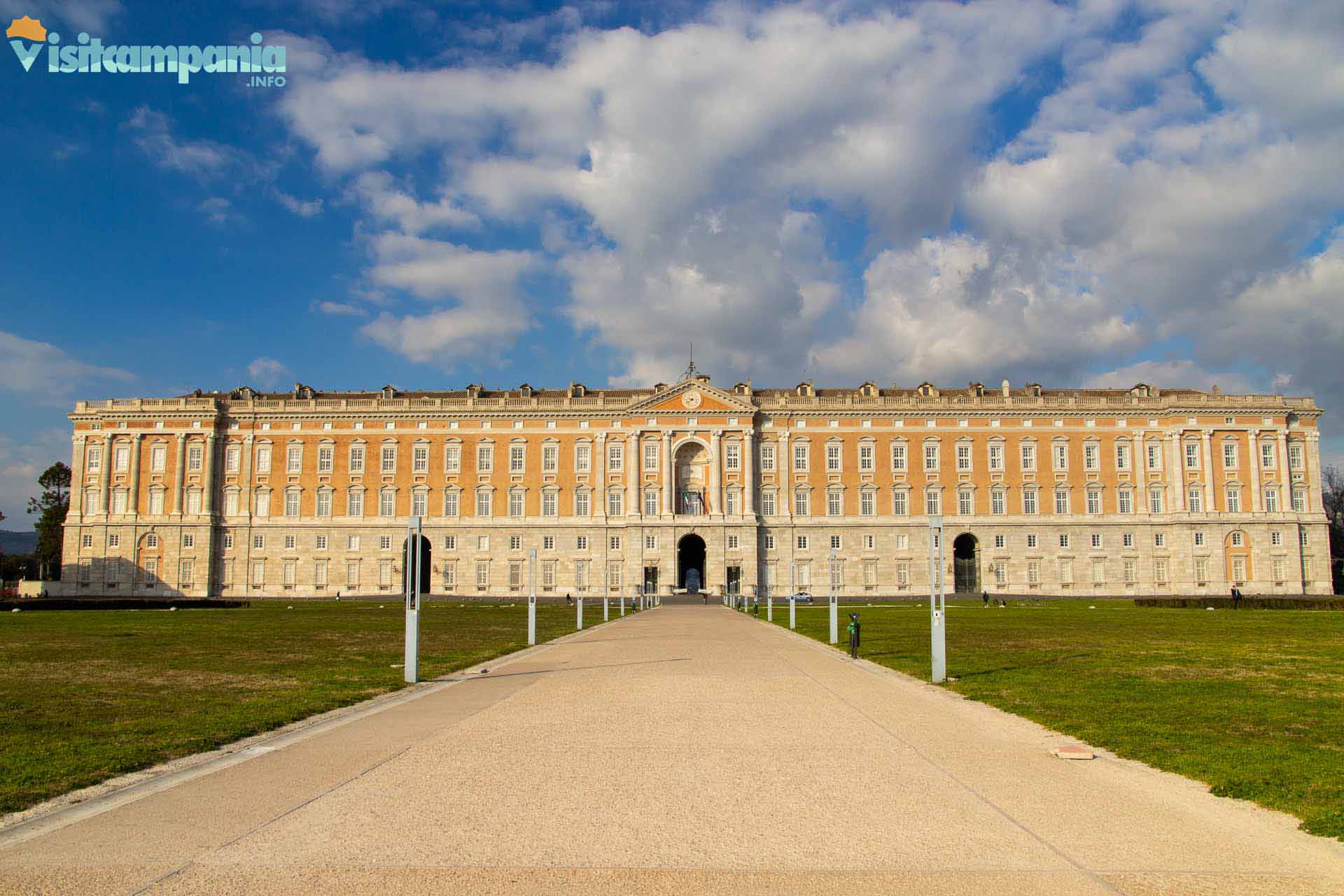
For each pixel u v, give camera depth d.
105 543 124.50
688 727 20.94
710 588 125.00
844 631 56.38
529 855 11.68
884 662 36.16
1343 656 37.66
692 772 16.30
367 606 102.12
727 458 128.00
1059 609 90.56
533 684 29.44
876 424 129.88
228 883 10.71
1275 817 13.49
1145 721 21.55
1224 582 124.81
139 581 124.19
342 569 126.50
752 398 129.25
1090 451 129.12
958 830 12.79
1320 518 127.31
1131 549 127.69
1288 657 37.41
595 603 108.00
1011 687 28.06
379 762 17.22
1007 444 129.38
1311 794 14.59
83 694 26.58
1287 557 125.75
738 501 127.12
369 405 128.62
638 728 20.84
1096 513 128.12
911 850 11.89
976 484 128.75
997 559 127.38
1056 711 23.11
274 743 19.33
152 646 43.91
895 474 128.88
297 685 28.83
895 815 13.52
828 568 127.25
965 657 38.31
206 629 57.28
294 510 127.38
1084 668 33.41
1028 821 13.23
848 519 128.12
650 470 127.94
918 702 25.09
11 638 49.34
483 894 10.34
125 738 19.58
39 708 23.98
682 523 126.06
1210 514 125.69
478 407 128.25
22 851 11.90
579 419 129.00
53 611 85.88
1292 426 129.38
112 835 12.59
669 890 10.47
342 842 12.20
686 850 11.88
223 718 22.17
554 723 21.58
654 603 107.69
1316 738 19.33
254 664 35.38
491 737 19.77
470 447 128.75
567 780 15.65
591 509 127.62
